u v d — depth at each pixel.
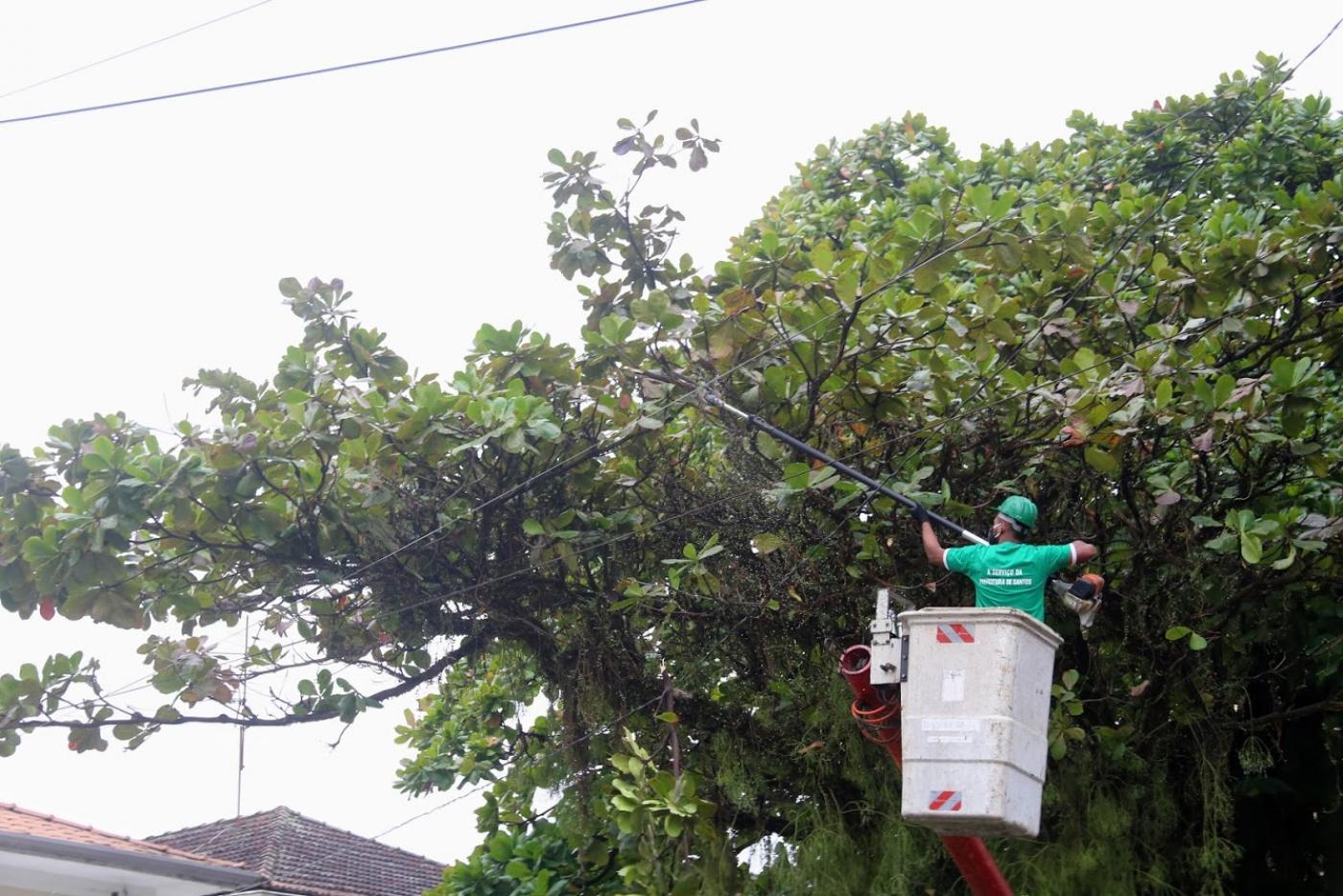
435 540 10.77
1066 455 10.77
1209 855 9.98
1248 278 10.73
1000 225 10.25
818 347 10.42
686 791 9.46
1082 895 9.90
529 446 10.12
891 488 10.11
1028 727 7.68
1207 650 10.60
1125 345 11.52
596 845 11.13
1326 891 11.64
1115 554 10.63
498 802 12.55
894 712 8.28
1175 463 11.00
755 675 11.21
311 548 10.73
